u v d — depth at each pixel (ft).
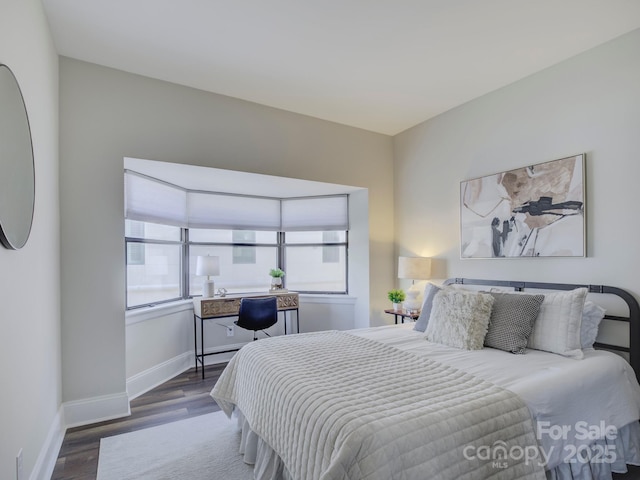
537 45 8.32
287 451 5.22
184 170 10.84
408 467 4.04
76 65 8.89
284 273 15.31
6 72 4.59
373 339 8.61
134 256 11.31
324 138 12.80
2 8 4.68
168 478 6.48
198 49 8.50
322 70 9.49
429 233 12.75
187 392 10.55
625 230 7.76
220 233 14.67
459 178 11.63
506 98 10.28
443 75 9.75
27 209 5.48
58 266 8.32
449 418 4.52
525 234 9.59
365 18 7.38
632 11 7.11
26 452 5.52
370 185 13.88
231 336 14.24
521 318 7.68
